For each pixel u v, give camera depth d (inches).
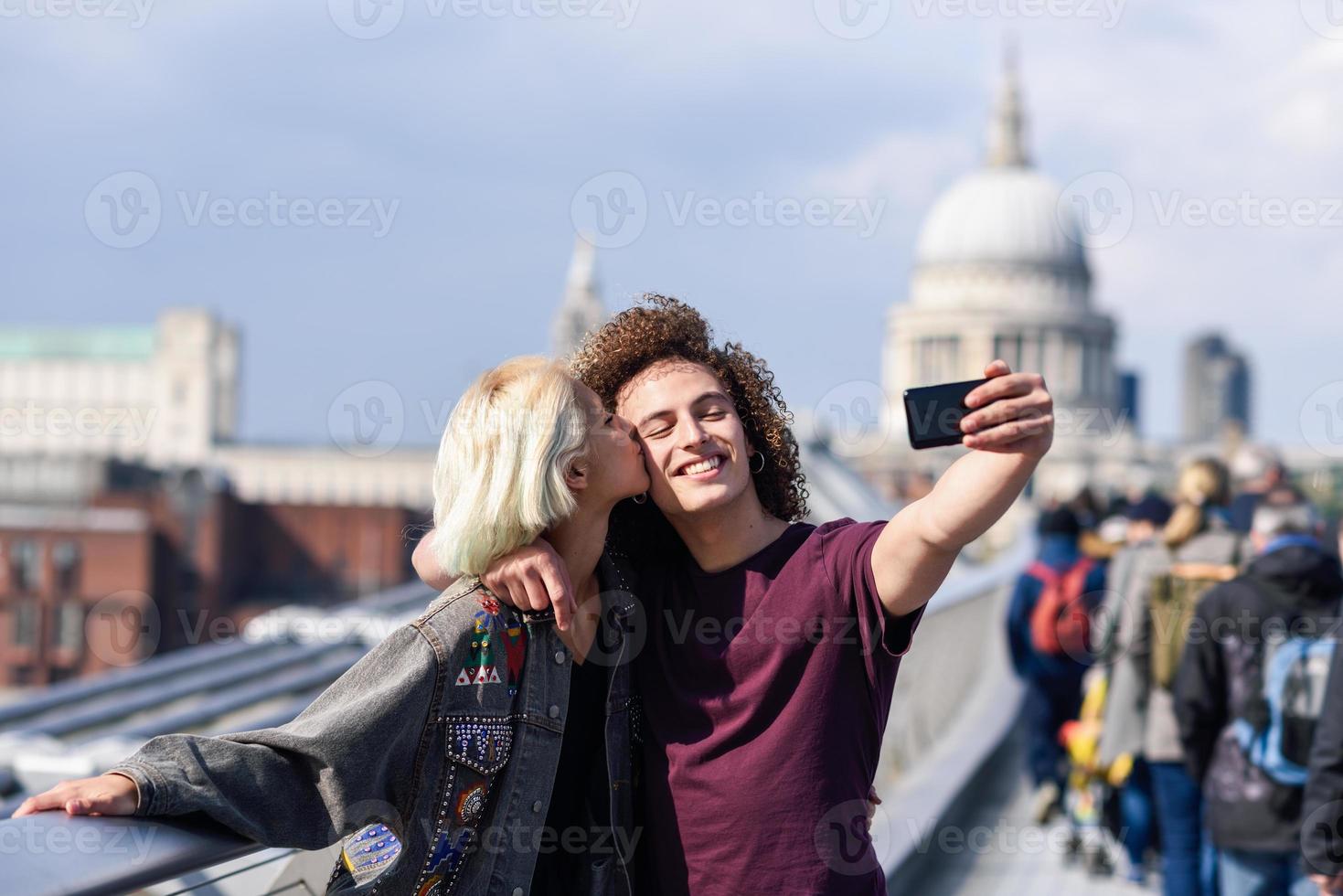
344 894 84.9
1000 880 274.4
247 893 93.2
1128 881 271.9
